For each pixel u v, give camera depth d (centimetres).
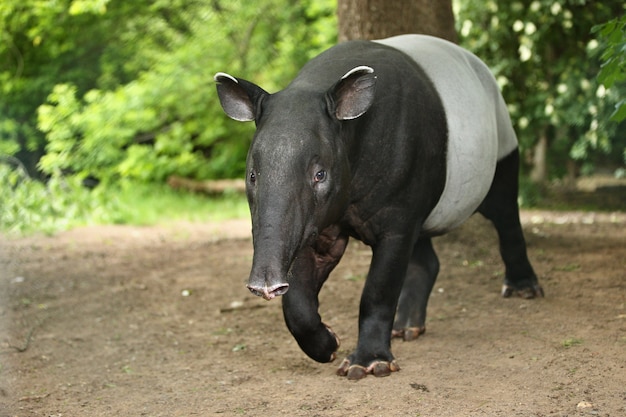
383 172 478
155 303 756
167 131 1788
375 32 860
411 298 583
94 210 1366
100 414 462
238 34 1762
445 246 866
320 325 489
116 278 883
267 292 384
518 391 455
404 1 857
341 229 492
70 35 1797
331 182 426
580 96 1304
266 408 457
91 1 1503
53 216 1315
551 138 1523
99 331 660
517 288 673
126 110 1623
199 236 1179
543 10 1259
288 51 1741
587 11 1284
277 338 614
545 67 1373
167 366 554
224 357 568
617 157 1516
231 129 1794
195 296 778
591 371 479
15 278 892
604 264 795
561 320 596
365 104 430
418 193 496
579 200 1399
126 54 1845
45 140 1794
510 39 1329
